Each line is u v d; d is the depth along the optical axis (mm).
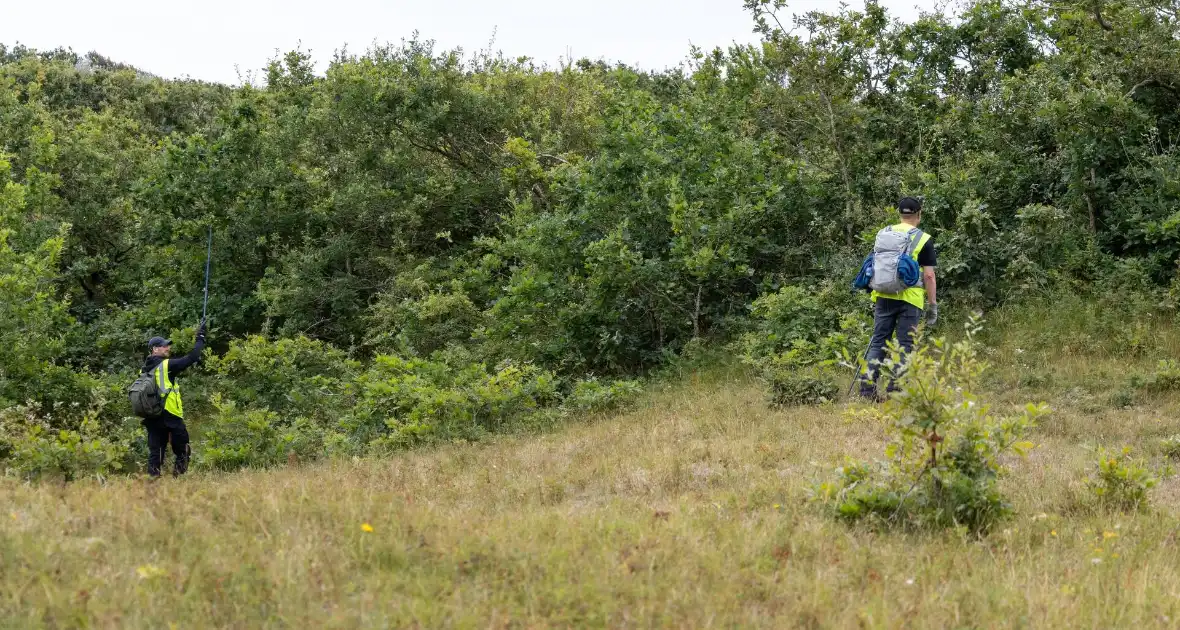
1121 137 13586
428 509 6191
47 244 15281
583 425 11578
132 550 5082
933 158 15117
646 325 14805
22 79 34031
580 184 15219
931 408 6238
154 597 4242
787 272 14883
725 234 14086
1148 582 4969
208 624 4074
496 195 19438
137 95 33625
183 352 17828
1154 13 14461
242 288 19234
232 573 4598
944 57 16188
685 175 15023
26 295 15172
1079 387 10680
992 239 13320
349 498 6246
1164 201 13070
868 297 12906
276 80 20250
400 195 19047
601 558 5047
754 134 16766
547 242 14867
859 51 15734
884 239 9945
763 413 10695
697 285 14297
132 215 20406
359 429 12039
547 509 6883
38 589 4285
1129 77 14359
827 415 10141
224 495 6496
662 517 6258
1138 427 9273
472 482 8305
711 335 14445
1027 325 12406
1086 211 13852
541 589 4551
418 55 19547
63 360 17812
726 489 7559
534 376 12781
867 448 8562
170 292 19016
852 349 11922
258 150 19047
